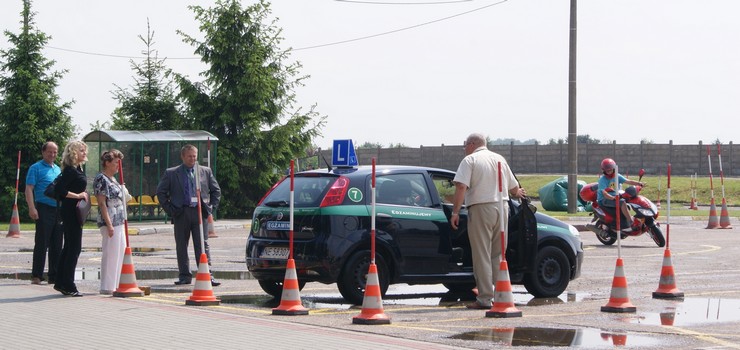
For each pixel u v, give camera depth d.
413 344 12.88
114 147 43.31
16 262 25.34
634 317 15.70
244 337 13.42
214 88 51.59
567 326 14.63
